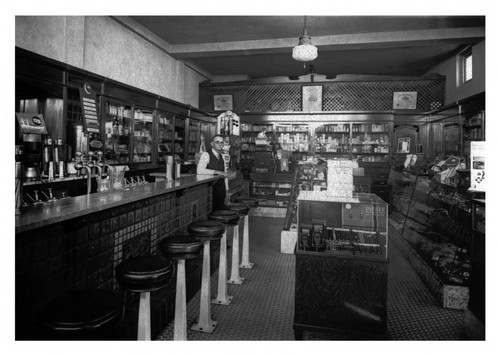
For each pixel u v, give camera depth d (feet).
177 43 25.27
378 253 8.74
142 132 22.48
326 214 9.46
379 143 31.01
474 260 9.00
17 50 12.22
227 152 27.55
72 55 16.24
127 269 5.90
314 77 32.42
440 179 14.47
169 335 8.91
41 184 13.53
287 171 28.17
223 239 11.06
